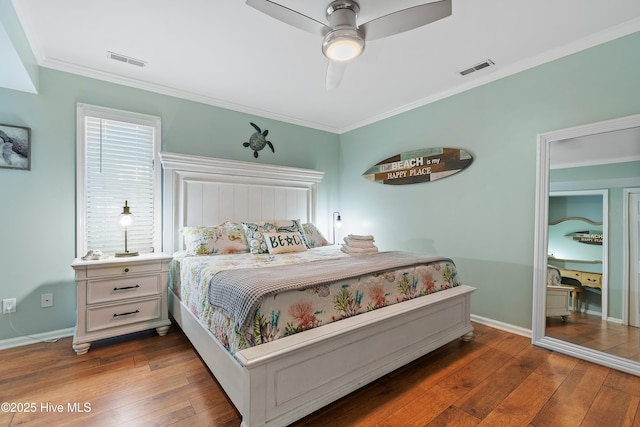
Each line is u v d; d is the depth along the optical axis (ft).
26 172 7.98
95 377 6.32
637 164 6.75
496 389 6.00
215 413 5.19
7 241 7.77
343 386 5.37
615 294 6.98
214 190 10.91
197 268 7.29
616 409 5.37
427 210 11.11
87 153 8.85
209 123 11.09
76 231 8.63
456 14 6.40
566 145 7.75
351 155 14.35
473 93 9.76
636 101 6.80
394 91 10.44
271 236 9.90
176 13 6.32
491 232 9.31
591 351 7.11
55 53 7.91
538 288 8.08
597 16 6.50
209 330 6.12
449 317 7.68
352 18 5.98
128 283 8.01
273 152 12.81
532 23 6.74
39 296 8.15
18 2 5.92
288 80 9.60
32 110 8.05
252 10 6.23
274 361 4.52
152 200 9.85
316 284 5.44
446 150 10.44
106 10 6.21
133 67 8.70
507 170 8.95
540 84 8.27
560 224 7.80
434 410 5.36
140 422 4.97
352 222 14.30
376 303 6.35
